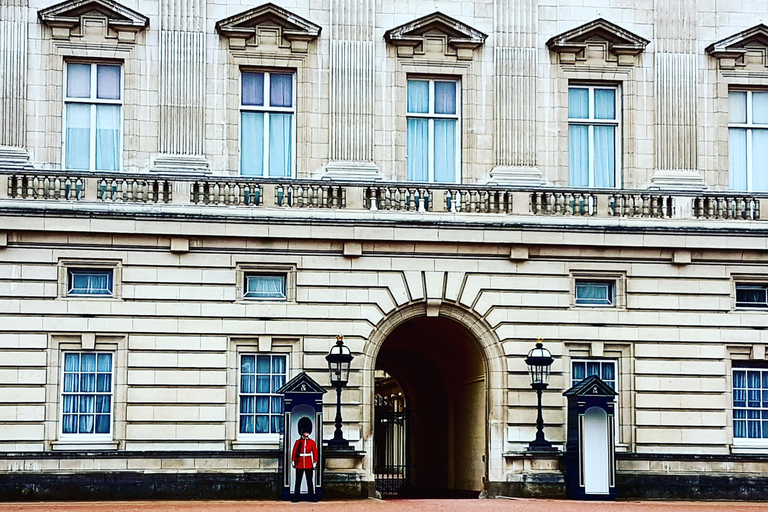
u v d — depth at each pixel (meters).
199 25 34.56
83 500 32.53
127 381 33.25
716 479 34.94
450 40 35.53
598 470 33.38
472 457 36.56
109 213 33.16
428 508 29.52
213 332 33.69
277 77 35.25
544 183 35.50
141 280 33.50
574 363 35.34
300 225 33.94
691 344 35.47
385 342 41.09
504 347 34.75
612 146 36.38
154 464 32.97
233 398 33.66
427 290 34.53
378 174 34.94
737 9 36.91
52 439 32.84
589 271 35.25
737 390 35.88
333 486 33.25
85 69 34.53
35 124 33.88
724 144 36.50
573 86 36.31
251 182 34.00
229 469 33.22
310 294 34.12
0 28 33.75
